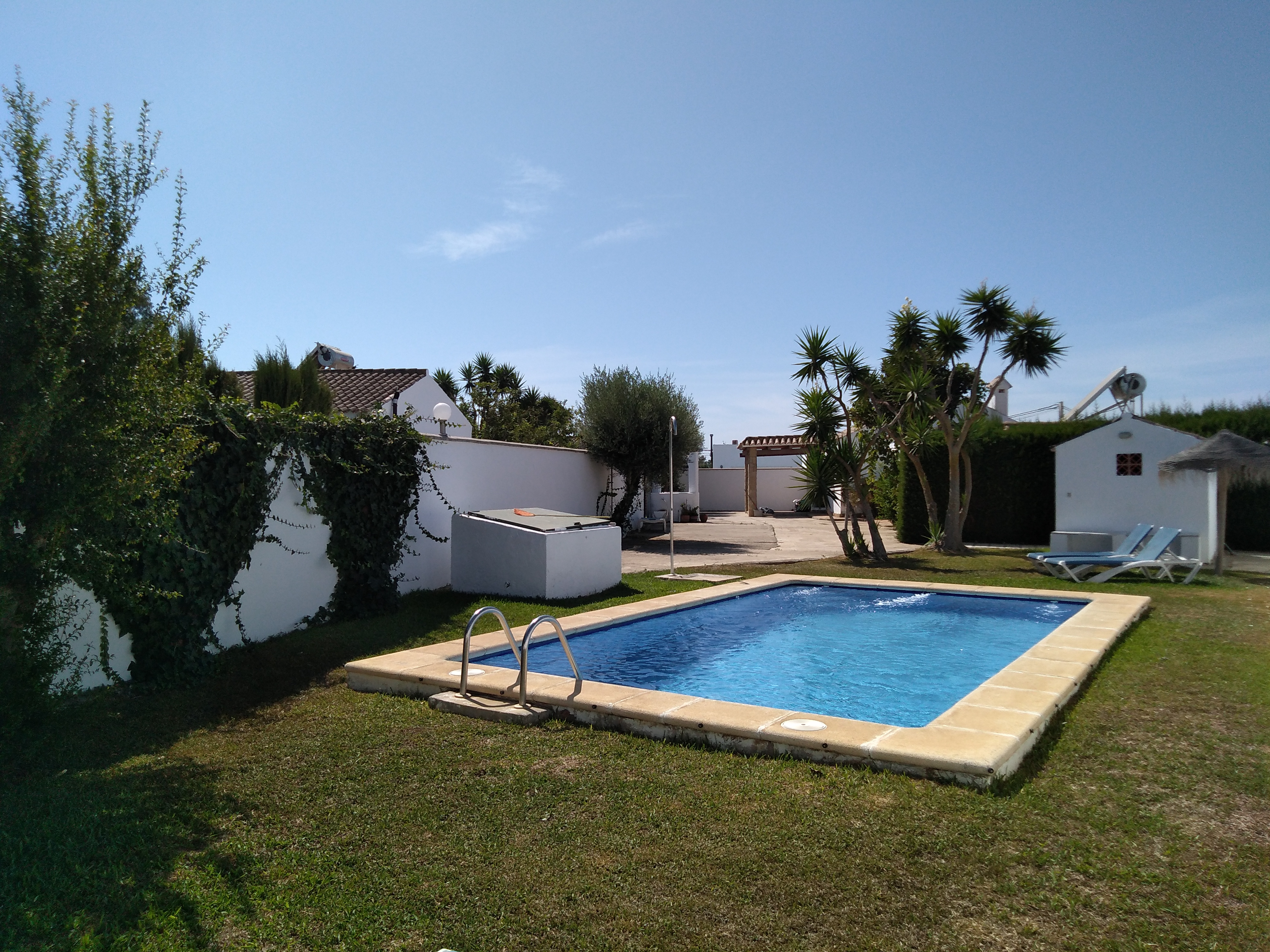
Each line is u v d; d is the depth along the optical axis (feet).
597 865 10.84
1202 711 17.43
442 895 10.16
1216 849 11.00
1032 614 34.09
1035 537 61.93
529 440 106.42
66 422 14.88
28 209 14.62
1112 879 10.18
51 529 15.12
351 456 30.19
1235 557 50.57
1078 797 12.80
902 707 21.18
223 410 23.73
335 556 29.60
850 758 14.29
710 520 103.96
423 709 18.83
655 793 13.30
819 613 35.19
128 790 13.85
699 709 16.78
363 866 11.02
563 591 35.45
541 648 27.02
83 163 15.57
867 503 51.24
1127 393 53.83
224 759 15.56
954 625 32.65
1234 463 39.04
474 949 9.01
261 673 22.49
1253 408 59.00
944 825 11.76
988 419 65.26
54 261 14.66
